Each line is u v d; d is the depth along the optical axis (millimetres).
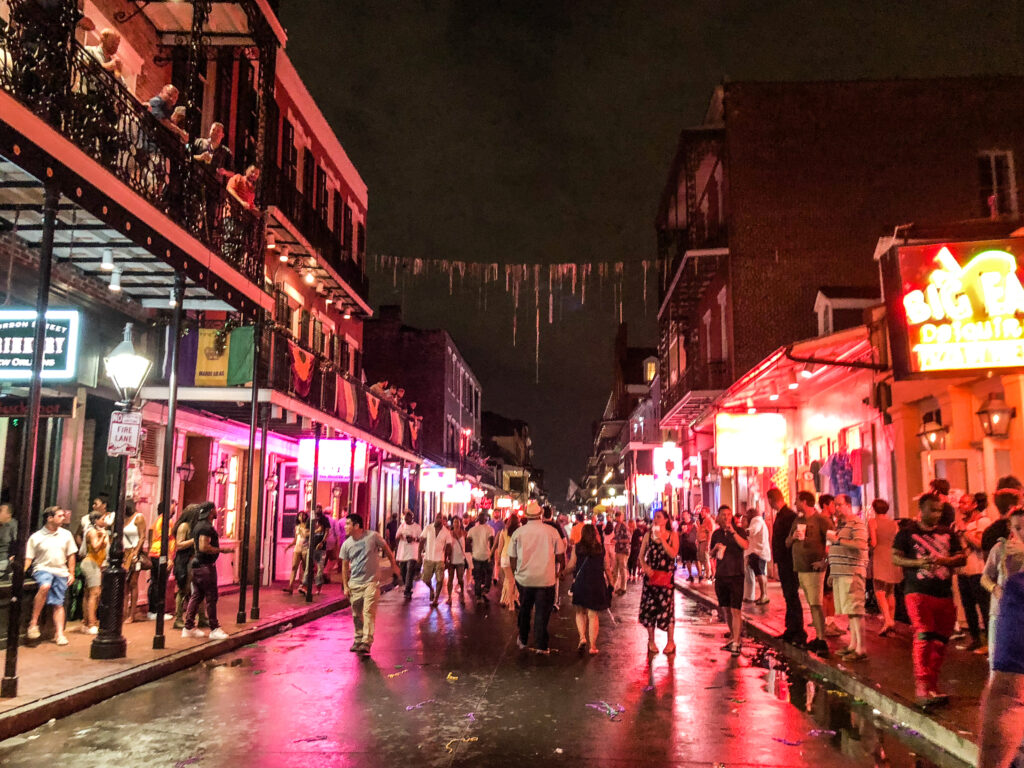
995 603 5082
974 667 8344
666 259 33031
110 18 11711
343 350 24625
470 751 5918
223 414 16062
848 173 23375
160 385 13445
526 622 10938
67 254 10383
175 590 12414
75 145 7602
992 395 11008
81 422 11844
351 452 17641
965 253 9078
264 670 9148
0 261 9555
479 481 51594
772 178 23469
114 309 12242
